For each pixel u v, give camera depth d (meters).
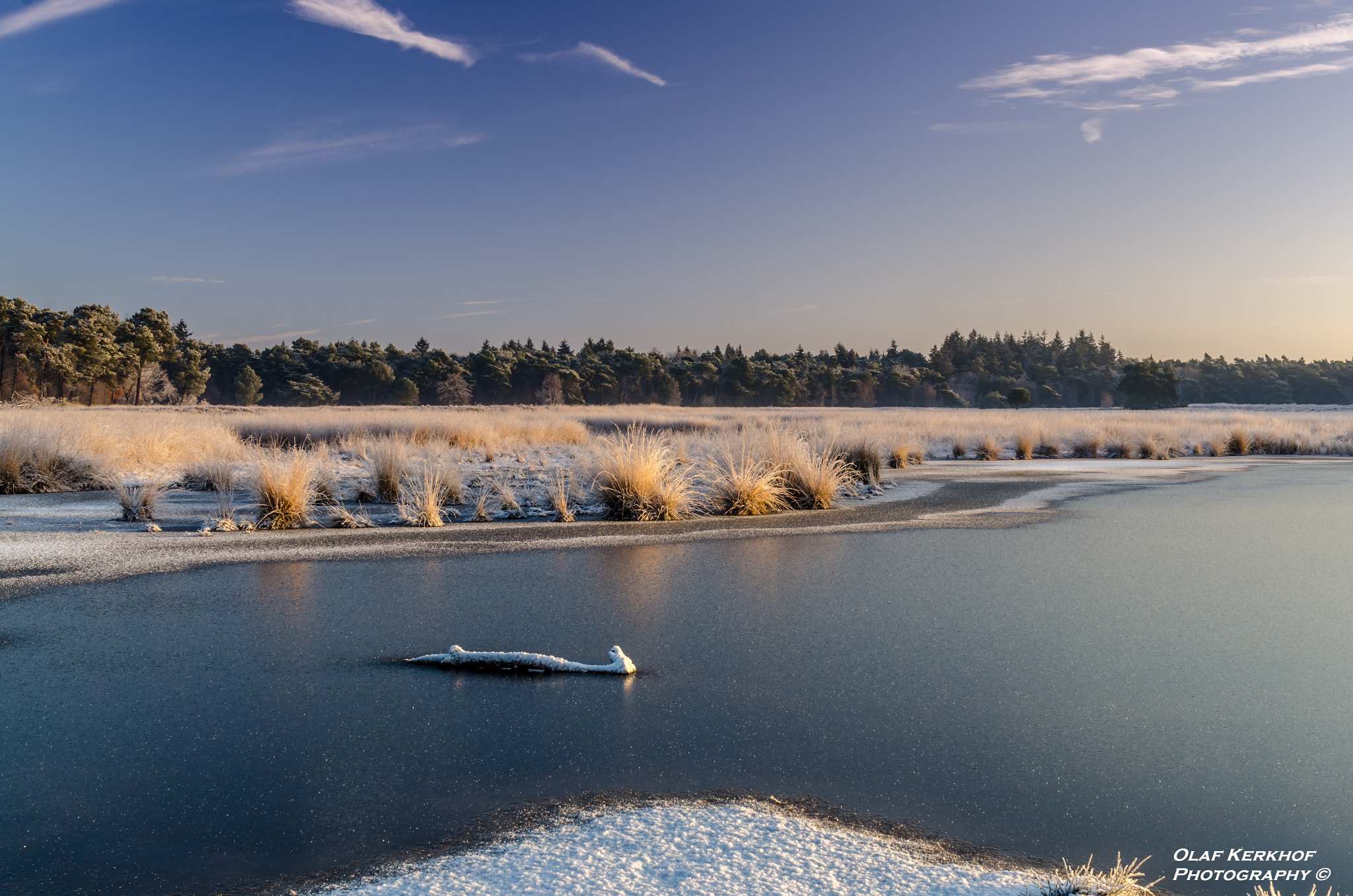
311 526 10.48
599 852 2.62
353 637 5.25
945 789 3.15
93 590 6.54
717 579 7.15
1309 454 29.23
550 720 3.86
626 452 12.38
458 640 5.19
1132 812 2.97
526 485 14.36
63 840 2.74
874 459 17.16
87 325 82.81
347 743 3.57
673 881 2.42
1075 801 3.06
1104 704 4.10
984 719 3.89
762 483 12.16
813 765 3.36
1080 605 6.20
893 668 4.66
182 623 5.56
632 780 3.21
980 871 2.51
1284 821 2.92
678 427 37.28
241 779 3.20
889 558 8.23
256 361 128.12
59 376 80.00
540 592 6.57
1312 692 4.28
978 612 5.99
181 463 16.89
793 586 6.88
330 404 121.19
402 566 7.68
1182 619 5.79
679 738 3.64
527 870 2.50
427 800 3.03
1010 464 22.23
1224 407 109.62
